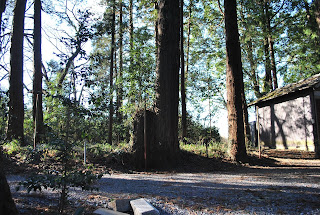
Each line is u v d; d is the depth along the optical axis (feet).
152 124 33.14
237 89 38.78
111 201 14.35
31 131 43.24
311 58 69.56
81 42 14.56
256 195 16.35
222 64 80.43
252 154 45.29
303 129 49.90
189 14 79.20
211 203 14.79
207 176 26.02
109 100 14.14
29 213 11.75
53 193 16.37
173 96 34.73
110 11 60.75
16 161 27.12
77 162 27.99
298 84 52.24
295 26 67.72
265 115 63.21
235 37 39.75
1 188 9.64
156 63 35.04
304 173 26.30
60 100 12.28
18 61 40.34
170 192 17.62
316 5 34.73
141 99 36.45
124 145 36.60
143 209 12.61
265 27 69.21
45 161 26.86
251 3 65.82
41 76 45.42
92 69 14.78
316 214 12.57
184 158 35.78
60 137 11.94
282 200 15.02
